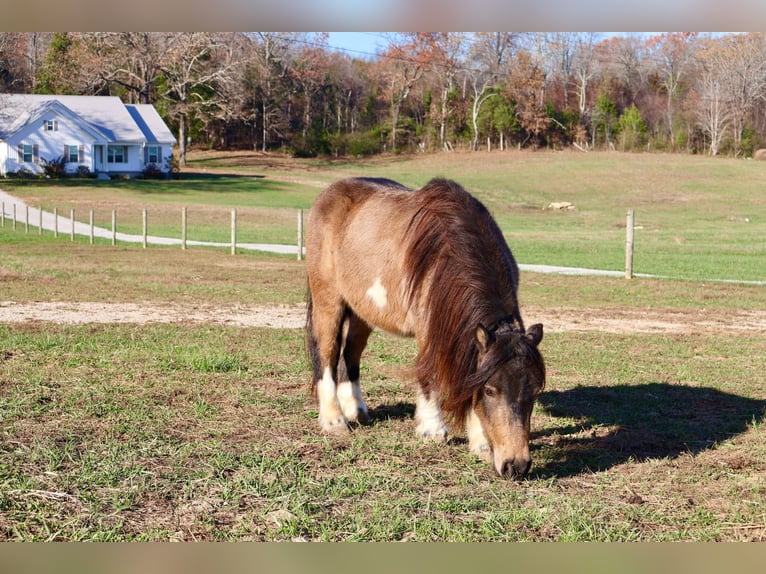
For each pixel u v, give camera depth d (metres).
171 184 58.47
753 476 5.31
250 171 74.25
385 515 4.55
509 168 76.44
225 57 81.44
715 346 10.47
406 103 100.19
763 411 7.11
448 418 5.18
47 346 9.24
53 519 4.42
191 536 4.28
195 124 84.31
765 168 74.88
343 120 103.19
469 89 98.69
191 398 7.14
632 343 10.64
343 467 5.42
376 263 6.02
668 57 100.44
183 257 23.22
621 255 25.75
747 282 18.45
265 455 5.58
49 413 6.45
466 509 4.67
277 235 33.66
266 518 4.51
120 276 17.66
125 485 4.92
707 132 91.81
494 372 4.68
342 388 6.70
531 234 36.47
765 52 89.50
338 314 6.55
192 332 10.62
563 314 13.36
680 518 4.59
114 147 63.06
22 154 59.38
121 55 72.12
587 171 73.44
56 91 76.50
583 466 5.52
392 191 6.35
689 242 31.86
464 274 5.16
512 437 4.66
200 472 5.20
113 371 8.04
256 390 7.49
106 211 42.88
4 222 37.25
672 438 6.25
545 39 99.44
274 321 12.02
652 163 77.88
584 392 7.80
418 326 5.59
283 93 92.81
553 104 98.12
